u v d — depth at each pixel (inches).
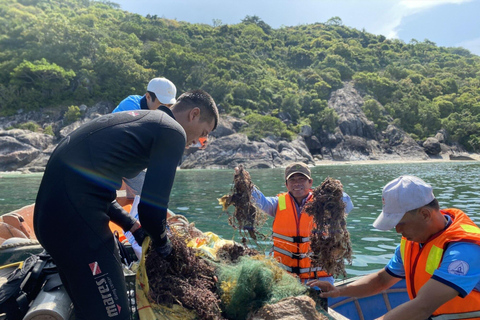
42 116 2625.5
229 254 106.1
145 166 84.3
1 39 3068.4
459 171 1412.4
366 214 480.1
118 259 80.4
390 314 92.8
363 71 4527.6
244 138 2234.3
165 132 81.9
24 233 179.2
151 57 3398.1
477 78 4598.9
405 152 3014.3
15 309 84.0
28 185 979.9
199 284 88.7
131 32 4101.9
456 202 576.1
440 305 89.9
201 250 101.0
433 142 3041.3
